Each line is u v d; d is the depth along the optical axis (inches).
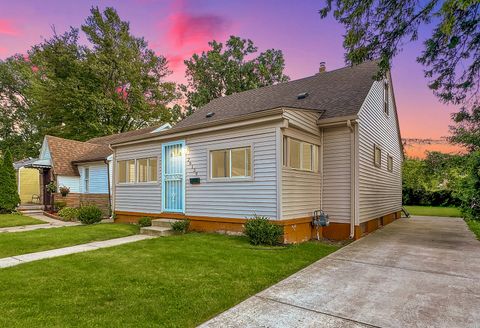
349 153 346.9
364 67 481.1
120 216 474.3
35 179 821.2
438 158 848.3
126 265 211.2
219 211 343.6
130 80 1085.1
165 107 1204.5
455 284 176.6
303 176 330.0
